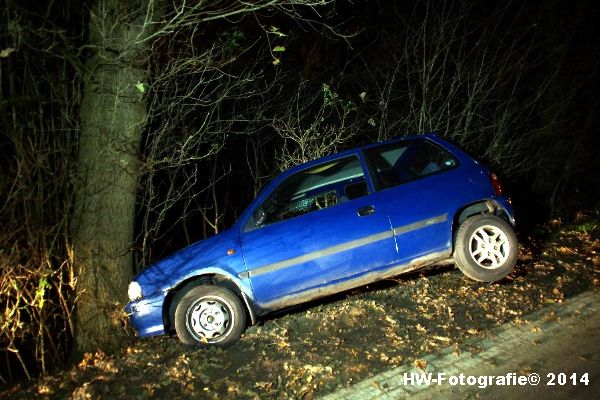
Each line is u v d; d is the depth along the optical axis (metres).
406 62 8.47
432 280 6.06
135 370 4.80
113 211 5.36
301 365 4.51
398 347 4.61
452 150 5.74
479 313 5.06
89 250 5.31
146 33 5.21
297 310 5.80
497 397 3.67
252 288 5.14
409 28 8.83
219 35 6.89
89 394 4.37
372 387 4.00
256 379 4.36
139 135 5.48
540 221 8.58
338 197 5.62
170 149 6.80
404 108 8.87
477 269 5.43
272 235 5.20
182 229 8.57
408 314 5.25
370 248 5.27
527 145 9.09
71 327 5.47
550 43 9.27
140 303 5.09
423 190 5.45
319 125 7.96
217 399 4.12
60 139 5.57
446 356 4.33
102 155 5.25
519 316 4.91
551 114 9.33
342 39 9.56
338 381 4.16
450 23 8.66
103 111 5.19
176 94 6.60
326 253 5.21
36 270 5.14
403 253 5.35
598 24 9.51
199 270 5.10
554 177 9.52
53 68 5.46
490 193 5.54
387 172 5.55
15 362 5.89
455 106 8.59
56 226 5.39
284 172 5.57
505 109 8.83
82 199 5.32
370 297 5.83
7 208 5.05
